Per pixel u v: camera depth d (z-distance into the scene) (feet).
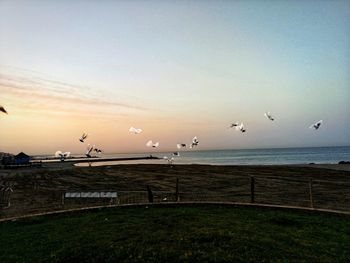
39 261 24.38
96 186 98.94
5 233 33.30
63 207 53.11
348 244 27.43
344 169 148.56
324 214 39.04
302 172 134.82
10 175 155.43
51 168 212.64
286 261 23.34
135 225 33.40
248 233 30.07
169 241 27.66
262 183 95.20
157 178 122.21
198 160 399.85
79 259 24.47
